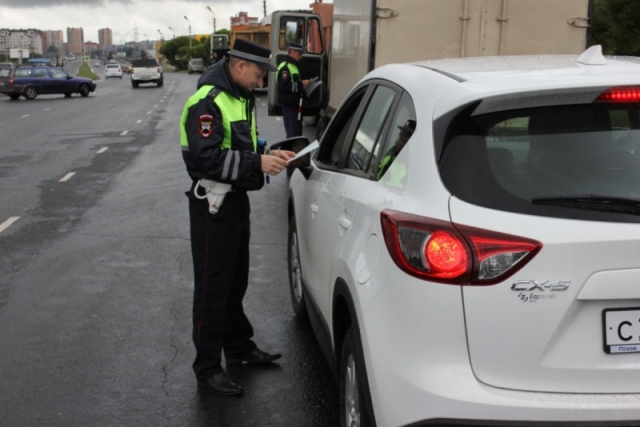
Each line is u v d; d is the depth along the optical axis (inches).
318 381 176.1
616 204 96.3
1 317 220.4
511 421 95.7
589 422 95.2
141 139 727.7
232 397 167.5
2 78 1499.8
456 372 97.6
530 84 104.5
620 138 103.0
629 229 94.3
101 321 216.8
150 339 202.7
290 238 213.3
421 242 99.5
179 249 299.9
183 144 162.4
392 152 120.6
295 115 498.3
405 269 101.2
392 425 103.0
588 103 103.2
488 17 340.8
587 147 102.0
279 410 161.5
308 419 157.4
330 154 172.7
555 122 103.7
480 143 102.9
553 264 94.1
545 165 100.8
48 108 1222.9
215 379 168.4
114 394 169.3
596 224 94.7
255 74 159.3
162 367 184.2
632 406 95.2
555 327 95.0
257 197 410.0
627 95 101.2
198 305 166.9
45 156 600.7
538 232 94.7
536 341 95.4
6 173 509.7
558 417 95.1
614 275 93.8
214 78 159.3
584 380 96.2
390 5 337.4
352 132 151.8
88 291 245.1
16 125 898.1
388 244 105.7
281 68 491.8
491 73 116.6
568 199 97.1
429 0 339.0
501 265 95.0
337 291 131.8
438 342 98.0
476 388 96.7
